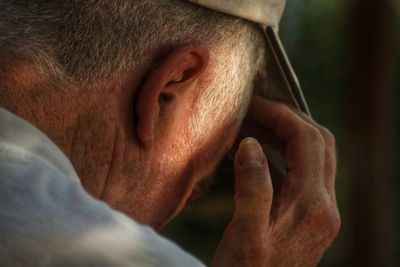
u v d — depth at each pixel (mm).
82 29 1546
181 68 1634
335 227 2055
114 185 1619
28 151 1359
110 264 1259
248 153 1864
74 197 1319
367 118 9609
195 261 1355
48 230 1255
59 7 1538
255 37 1855
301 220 2027
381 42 9656
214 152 1815
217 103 1762
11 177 1303
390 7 9719
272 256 1987
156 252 1310
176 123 1684
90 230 1281
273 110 2162
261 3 1800
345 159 9711
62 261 1237
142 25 1603
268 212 1860
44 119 1496
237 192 1856
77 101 1534
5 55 1482
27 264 1224
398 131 12203
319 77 13945
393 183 11992
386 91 9719
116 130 1588
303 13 14438
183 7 1656
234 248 1851
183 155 1723
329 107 13695
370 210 9555
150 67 1617
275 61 2039
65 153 1531
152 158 1666
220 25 1720
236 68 1790
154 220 1729
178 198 1753
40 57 1500
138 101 1605
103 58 1561
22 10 1521
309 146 2115
